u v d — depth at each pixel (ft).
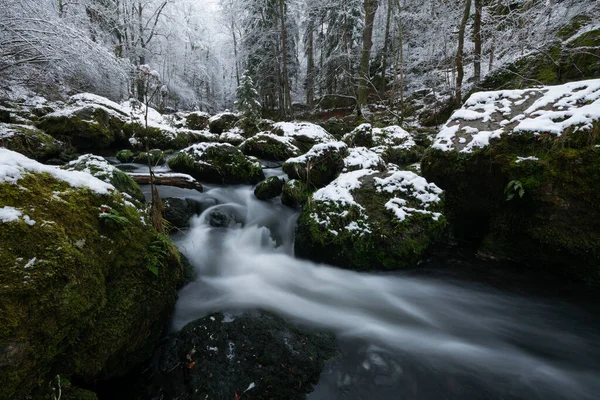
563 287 10.82
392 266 12.17
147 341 7.26
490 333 9.27
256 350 7.65
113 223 6.82
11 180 5.46
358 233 12.44
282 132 34.27
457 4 42.86
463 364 7.98
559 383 7.34
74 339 5.21
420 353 8.36
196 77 94.48
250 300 10.63
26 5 21.98
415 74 55.83
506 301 10.65
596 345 8.57
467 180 13.79
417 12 49.65
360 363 7.86
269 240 15.47
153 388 6.64
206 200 18.40
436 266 12.67
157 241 8.09
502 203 12.65
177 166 22.20
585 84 12.44
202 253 13.51
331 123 50.01
